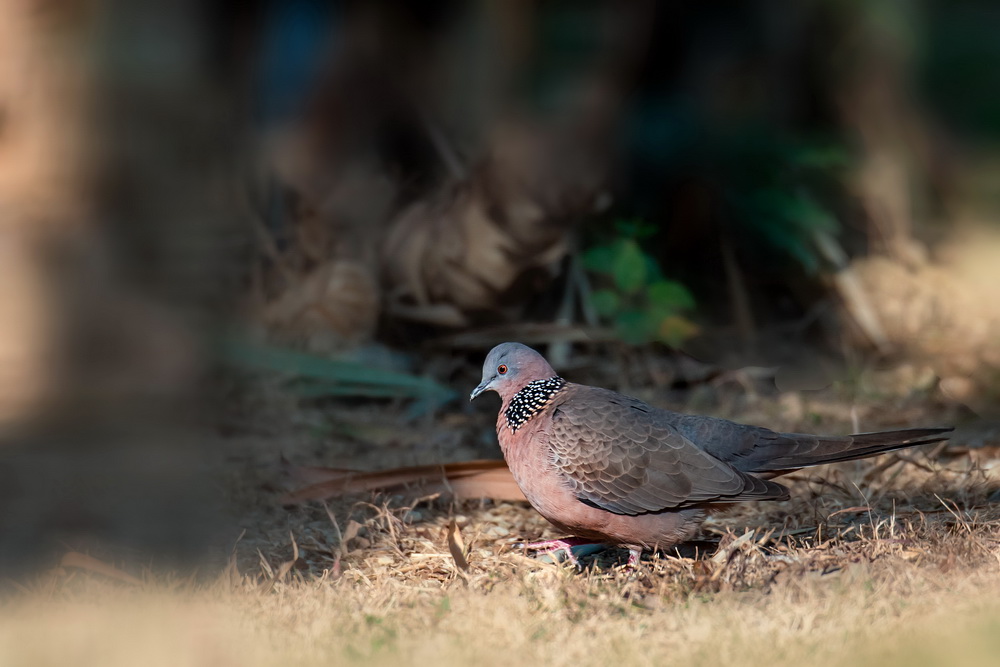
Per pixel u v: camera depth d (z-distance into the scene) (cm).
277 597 652
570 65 1440
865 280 1536
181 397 1209
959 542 702
